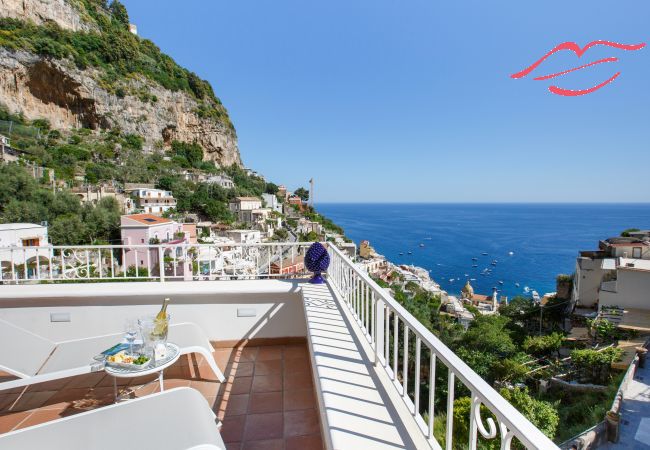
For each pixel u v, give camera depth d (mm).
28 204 26281
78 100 57188
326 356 2195
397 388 1744
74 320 3625
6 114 47156
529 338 16031
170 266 5668
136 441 1462
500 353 14375
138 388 2670
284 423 2426
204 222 50406
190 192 54562
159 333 2447
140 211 43875
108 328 3670
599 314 14867
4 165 28125
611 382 9414
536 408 7219
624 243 19203
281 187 97375
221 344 3779
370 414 1610
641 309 14695
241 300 3799
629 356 10328
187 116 76438
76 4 61062
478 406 960
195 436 1486
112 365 2297
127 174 51938
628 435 6559
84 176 44719
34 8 53812
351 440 1432
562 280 22953
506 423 770
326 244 4309
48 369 2457
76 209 29719
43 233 21531
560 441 6824
